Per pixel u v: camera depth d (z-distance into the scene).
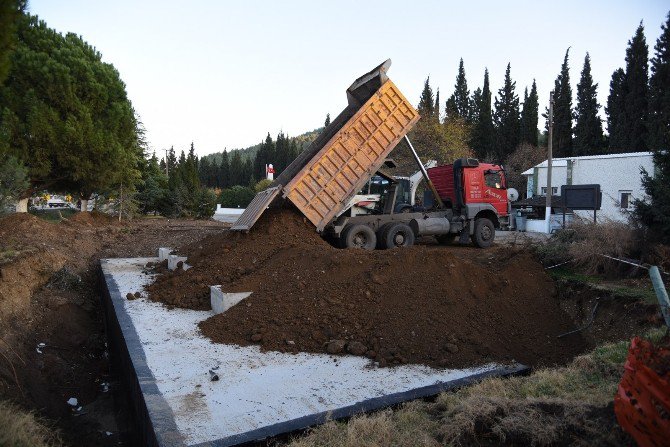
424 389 5.25
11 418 4.42
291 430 4.30
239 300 7.77
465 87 55.22
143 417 4.86
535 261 9.72
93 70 21.56
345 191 11.17
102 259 13.91
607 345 6.18
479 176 14.94
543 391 4.84
